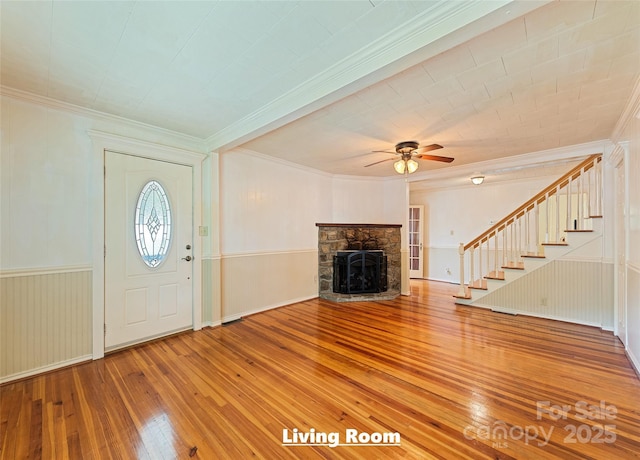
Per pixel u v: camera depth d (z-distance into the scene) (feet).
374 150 13.34
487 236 16.19
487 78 7.07
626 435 5.65
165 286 10.94
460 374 8.09
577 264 12.73
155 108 8.84
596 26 5.24
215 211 12.36
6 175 7.70
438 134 11.07
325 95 7.06
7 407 6.56
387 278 18.85
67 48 5.99
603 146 11.94
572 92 7.79
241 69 6.78
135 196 10.10
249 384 7.58
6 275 7.66
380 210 19.86
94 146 9.11
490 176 18.60
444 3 4.78
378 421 6.10
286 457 5.15
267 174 14.93
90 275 9.08
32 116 8.07
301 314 14.16
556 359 9.02
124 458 5.13
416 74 6.89
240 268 13.60
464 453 5.20
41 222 8.23
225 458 5.13
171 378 7.89
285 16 5.06
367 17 5.10
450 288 20.79
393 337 11.01
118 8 4.88
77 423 6.02
